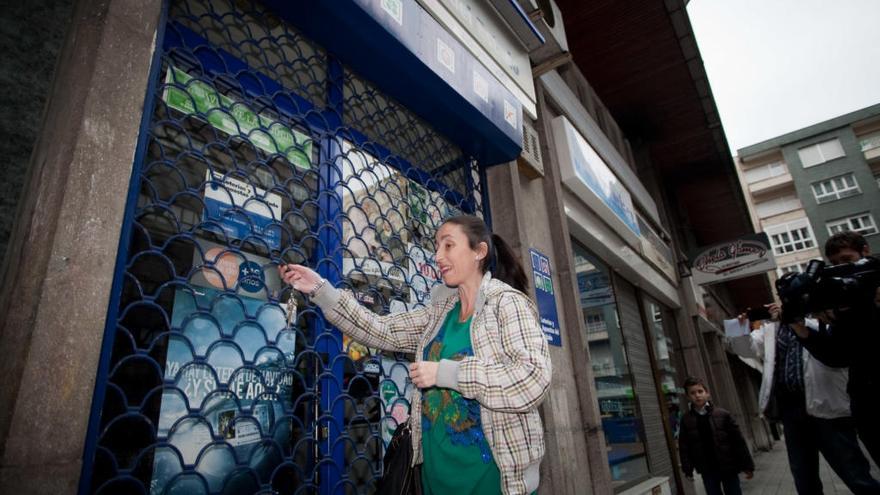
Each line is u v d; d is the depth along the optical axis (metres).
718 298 14.70
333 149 2.19
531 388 1.24
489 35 3.24
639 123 9.43
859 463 3.02
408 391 2.33
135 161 1.33
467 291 1.66
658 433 6.00
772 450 14.68
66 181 1.13
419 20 2.40
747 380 16.62
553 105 5.20
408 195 2.62
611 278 5.96
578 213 4.84
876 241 26.09
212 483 1.45
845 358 2.55
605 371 4.96
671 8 6.59
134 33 1.36
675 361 8.20
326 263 1.98
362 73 2.45
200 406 1.41
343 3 1.94
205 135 1.70
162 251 1.38
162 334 1.34
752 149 31.25
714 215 14.34
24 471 0.95
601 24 6.84
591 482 3.39
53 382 1.03
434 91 2.56
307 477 1.66
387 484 1.44
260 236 1.76
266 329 1.71
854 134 28.09
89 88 1.22
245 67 1.88
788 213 29.91
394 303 2.33
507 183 3.48
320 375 1.82
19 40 1.32
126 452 1.32
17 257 1.11
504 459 1.32
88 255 1.14
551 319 3.49
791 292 2.60
